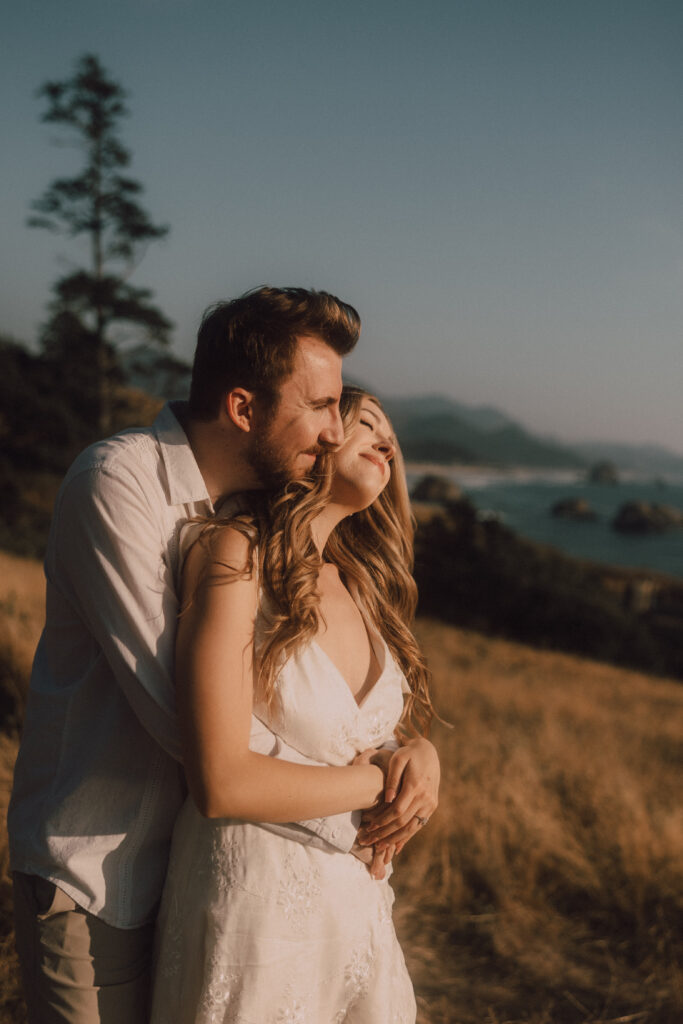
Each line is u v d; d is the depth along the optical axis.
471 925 3.32
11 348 29.84
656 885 3.54
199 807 1.25
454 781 4.45
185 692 1.24
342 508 1.54
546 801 4.38
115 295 31.33
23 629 5.83
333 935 1.39
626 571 40.72
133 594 1.28
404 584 1.75
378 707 1.50
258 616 1.36
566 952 3.21
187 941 1.36
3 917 2.61
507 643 18.41
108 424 30.33
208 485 1.41
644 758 6.74
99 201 31.98
